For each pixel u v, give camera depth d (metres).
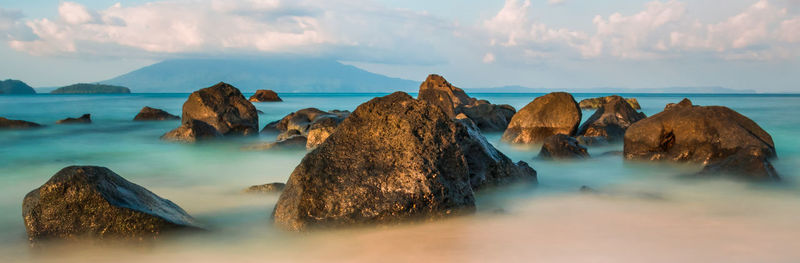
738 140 11.12
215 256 5.62
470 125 10.07
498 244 5.88
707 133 11.42
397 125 6.82
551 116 16.61
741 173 9.34
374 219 6.16
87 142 18.20
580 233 6.34
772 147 11.45
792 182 9.51
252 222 6.88
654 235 6.23
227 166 12.61
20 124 23.08
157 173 11.60
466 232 6.30
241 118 20.62
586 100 48.69
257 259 5.52
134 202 6.07
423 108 7.02
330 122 14.96
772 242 5.96
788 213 7.34
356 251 5.69
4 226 6.82
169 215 6.23
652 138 12.01
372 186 6.30
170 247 5.84
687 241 6.02
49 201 5.76
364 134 6.81
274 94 73.56
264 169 12.12
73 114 37.03
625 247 5.78
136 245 5.76
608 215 7.20
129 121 29.22
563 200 8.15
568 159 12.12
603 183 9.87
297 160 13.47
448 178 6.71
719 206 7.75
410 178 6.39
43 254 5.70
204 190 9.38
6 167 12.68
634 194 8.58
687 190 9.02
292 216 6.17
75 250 5.76
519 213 7.25
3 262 5.46
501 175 8.53
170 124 26.77
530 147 16.12
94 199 5.78
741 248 5.73
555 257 5.46
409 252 5.62
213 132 18.16
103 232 5.75
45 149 16.31
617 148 15.76
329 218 6.11
